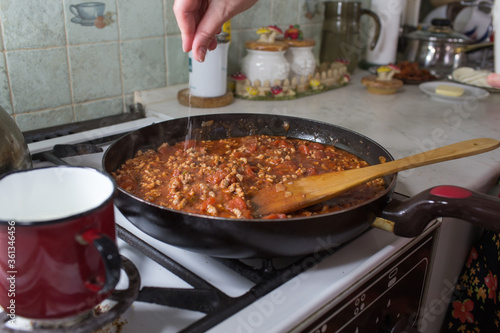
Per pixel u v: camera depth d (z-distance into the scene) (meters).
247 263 0.71
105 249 0.44
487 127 1.38
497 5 1.67
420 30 2.18
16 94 1.13
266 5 1.72
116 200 0.68
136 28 1.34
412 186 0.98
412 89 1.83
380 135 1.28
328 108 1.52
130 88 1.39
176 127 1.03
